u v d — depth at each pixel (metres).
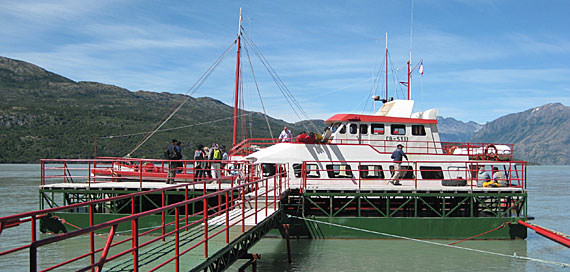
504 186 22.30
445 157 23.19
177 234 9.03
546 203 46.47
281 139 25.45
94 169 27.14
